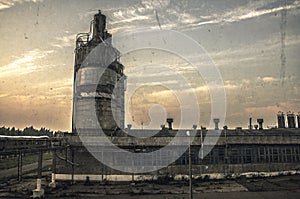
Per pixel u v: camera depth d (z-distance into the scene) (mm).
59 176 28125
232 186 24984
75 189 24297
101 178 28031
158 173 28484
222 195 21250
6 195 21547
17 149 19188
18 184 26734
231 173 29094
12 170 40469
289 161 30281
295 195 20781
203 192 22609
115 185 26344
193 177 28438
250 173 29359
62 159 28141
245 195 21078
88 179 27984
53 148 24266
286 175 29859
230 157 29594
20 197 20953
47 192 22750
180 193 22328
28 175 33156
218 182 27219
